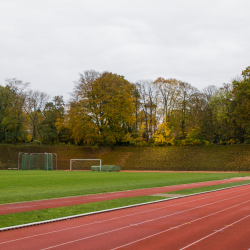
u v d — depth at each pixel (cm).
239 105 6075
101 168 5881
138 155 6831
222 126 6831
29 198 1727
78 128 6794
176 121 7469
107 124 7131
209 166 5716
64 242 822
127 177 3784
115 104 6950
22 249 754
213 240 837
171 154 6512
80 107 6888
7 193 1984
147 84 7756
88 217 1198
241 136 6456
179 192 2119
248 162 5447
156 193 2064
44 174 4372
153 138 7388
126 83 7644
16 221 1087
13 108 7138
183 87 7550
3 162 6600
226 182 3105
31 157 6619
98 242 820
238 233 919
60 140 8475
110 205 1477
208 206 1493
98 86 6931
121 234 912
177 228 992
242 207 1458
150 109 7644
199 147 6488
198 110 6850
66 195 1889
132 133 7506
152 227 1009
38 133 8256
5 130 7731
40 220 1109
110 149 7331
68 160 7044
